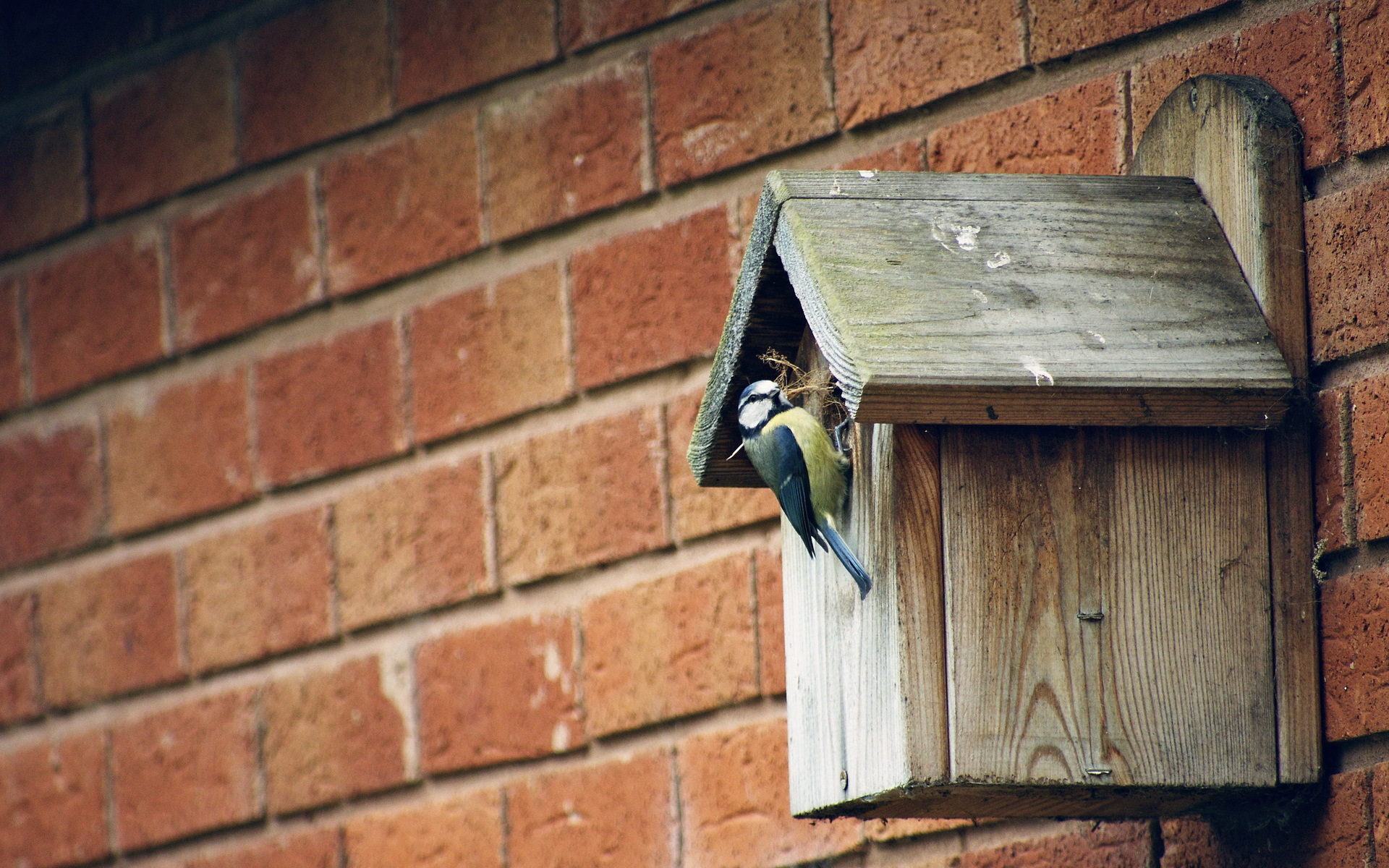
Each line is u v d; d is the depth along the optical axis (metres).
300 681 9.53
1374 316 6.06
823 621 6.50
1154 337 5.95
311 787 9.37
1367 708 5.91
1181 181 6.59
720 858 7.99
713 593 8.20
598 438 8.71
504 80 9.33
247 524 9.88
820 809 6.42
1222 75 6.61
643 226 8.73
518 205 9.17
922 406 5.62
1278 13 6.62
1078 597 5.88
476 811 8.81
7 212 11.15
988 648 5.78
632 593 8.47
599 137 8.95
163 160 10.56
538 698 8.70
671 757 8.23
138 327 10.51
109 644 10.27
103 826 10.09
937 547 5.82
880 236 6.06
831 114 8.20
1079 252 6.17
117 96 10.80
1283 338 6.20
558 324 8.94
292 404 9.83
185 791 9.82
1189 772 5.85
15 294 11.03
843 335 5.66
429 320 9.41
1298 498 6.14
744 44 8.54
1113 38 7.28
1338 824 5.95
